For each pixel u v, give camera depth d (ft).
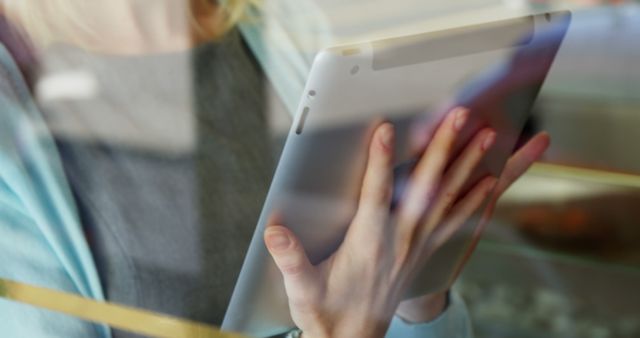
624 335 3.48
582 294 3.60
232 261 3.11
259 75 3.46
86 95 3.26
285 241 2.67
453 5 3.77
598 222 3.63
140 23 3.37
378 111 2.60
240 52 3.50
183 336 3.06
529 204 3.46
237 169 3.23
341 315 2.82
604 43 4.01
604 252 3.58
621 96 3.80
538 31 2.90
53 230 3.16
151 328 3.13
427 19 3.79
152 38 3.41
